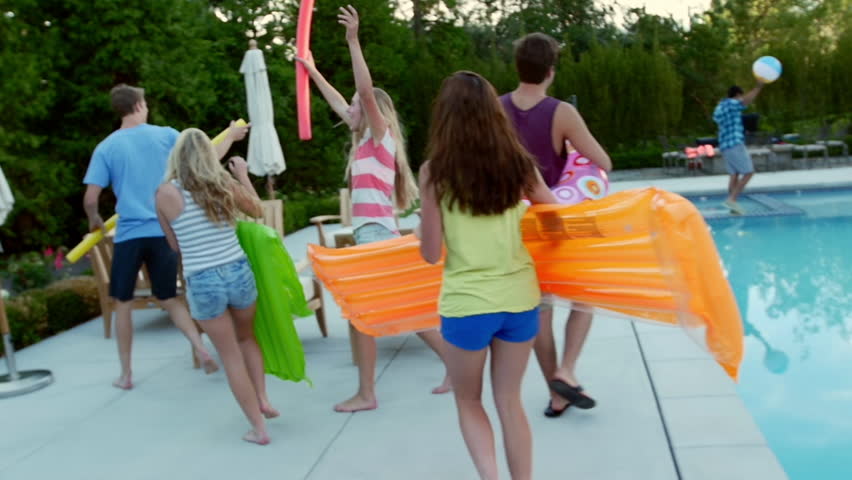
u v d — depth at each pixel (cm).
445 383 427
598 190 344
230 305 365
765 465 308
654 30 2558
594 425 363
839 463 367
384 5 2142
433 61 2253
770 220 1034
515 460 274
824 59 2067
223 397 455
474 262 255
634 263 261
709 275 231
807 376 489
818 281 731
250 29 1878
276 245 374
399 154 422
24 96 1250
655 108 2167
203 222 352
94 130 1397
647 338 491
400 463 342
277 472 343
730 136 1038
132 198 470
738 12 3241
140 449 384
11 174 1289
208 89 1488
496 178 248
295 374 391
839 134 2097
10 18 1248
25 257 983
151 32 1370
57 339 625
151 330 637
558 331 542
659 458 324
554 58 340
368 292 340
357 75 377
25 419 441
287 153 1878
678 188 1309
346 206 684
